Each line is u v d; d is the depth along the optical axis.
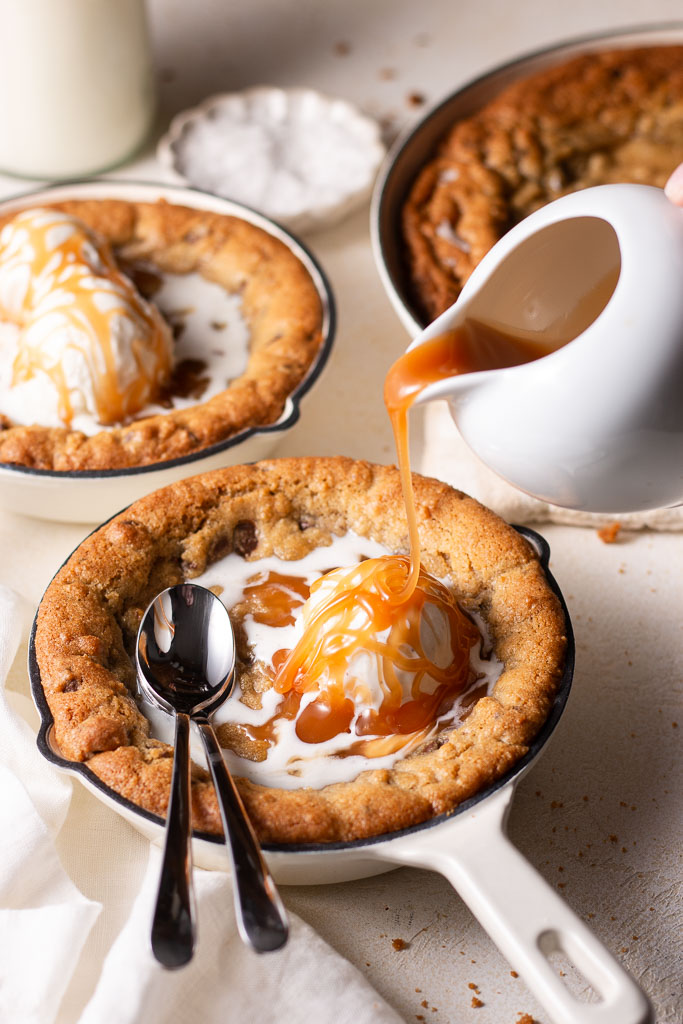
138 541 0.73
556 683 0.70
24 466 0.78
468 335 0.67
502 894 0.64
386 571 0.71
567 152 0.96
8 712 0.72
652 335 0.63
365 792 0.67
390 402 0.67
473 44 1.09
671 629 0.78
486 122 0.97
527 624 0.71
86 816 0.72
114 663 0.71
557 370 0.64
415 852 0.65
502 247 0.66
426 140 0.96
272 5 1.13
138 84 0.96
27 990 0.66
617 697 0.75
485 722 0.69
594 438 0.64
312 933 0.68
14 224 0.86
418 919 0.69
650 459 0.65
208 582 0.74
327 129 1.00
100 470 0.78
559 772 0.73
